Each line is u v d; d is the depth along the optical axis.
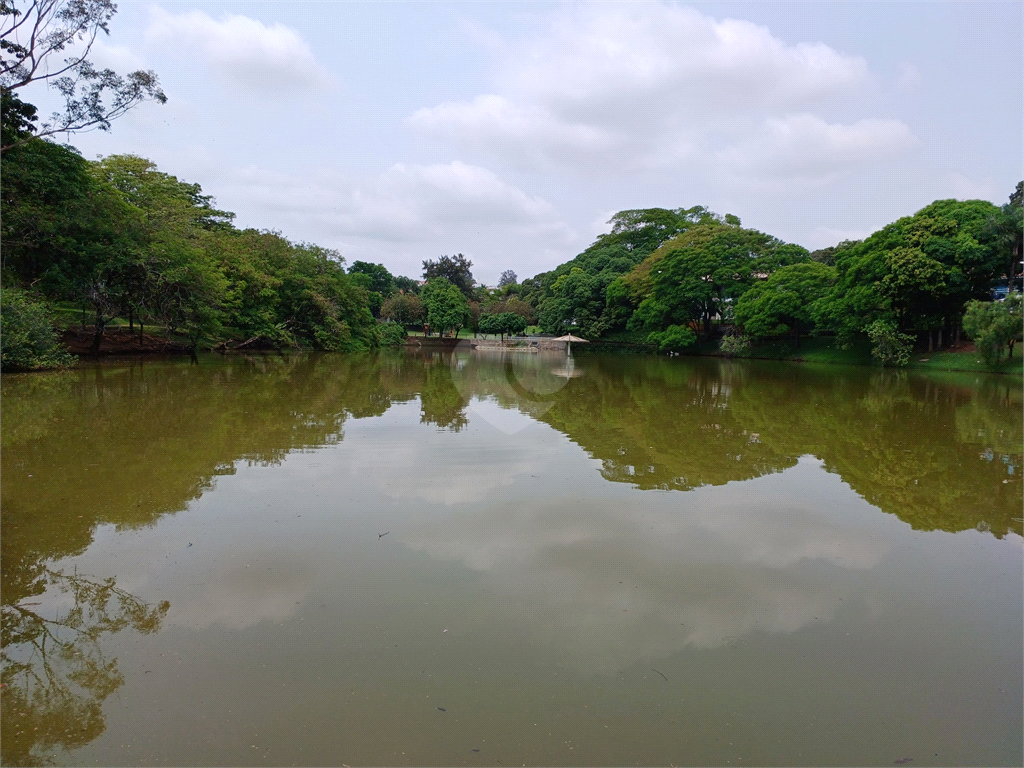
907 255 25.38
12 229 17.17
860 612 4.25
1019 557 5.28
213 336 27.38
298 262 35.62
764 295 35.59
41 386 14.65
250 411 11.91
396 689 3.27
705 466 8.24
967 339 28.05
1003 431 11.06
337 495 6.66
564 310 55.25
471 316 61.19
